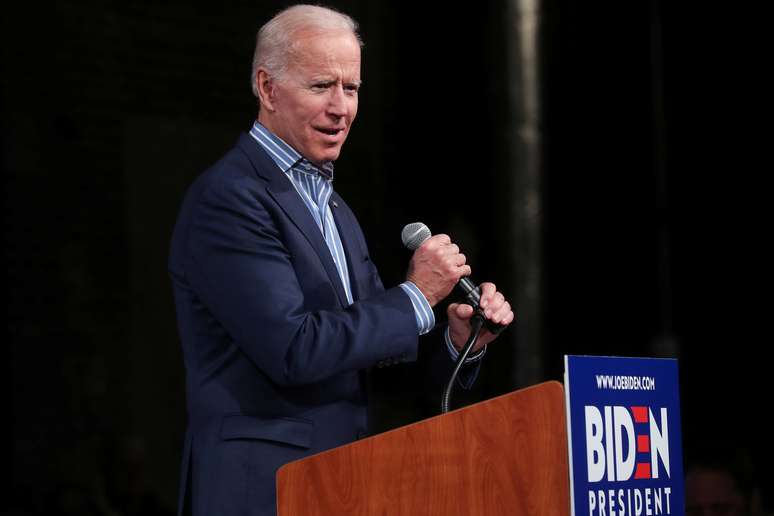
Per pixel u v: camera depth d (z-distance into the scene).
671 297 20.11
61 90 16.05
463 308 7.66
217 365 6.98
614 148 19.67
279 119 7.41
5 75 15.62
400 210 19.06
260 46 7.50
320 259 7.16
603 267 19.47
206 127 17.45
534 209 18.73
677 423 7.01
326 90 7.31
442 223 18.94
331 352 6.65
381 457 5.95
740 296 20.17
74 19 16.27
